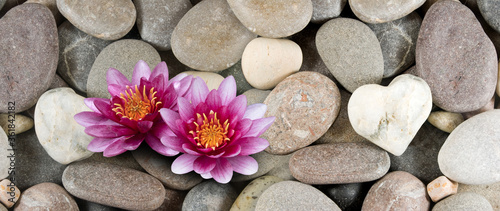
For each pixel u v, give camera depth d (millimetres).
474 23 792
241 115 733
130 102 744
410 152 790
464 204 753
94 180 762
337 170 761
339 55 792
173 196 785
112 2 803
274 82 799
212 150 725
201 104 729
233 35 803
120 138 749
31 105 797
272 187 761
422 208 762
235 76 818
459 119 790
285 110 780
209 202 770
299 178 766
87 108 784
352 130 792
